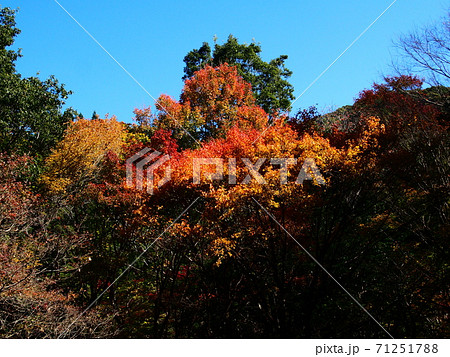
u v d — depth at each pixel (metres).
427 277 16.28
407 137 18.41
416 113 21.17
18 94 24.47
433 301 15.41
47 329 14.62
